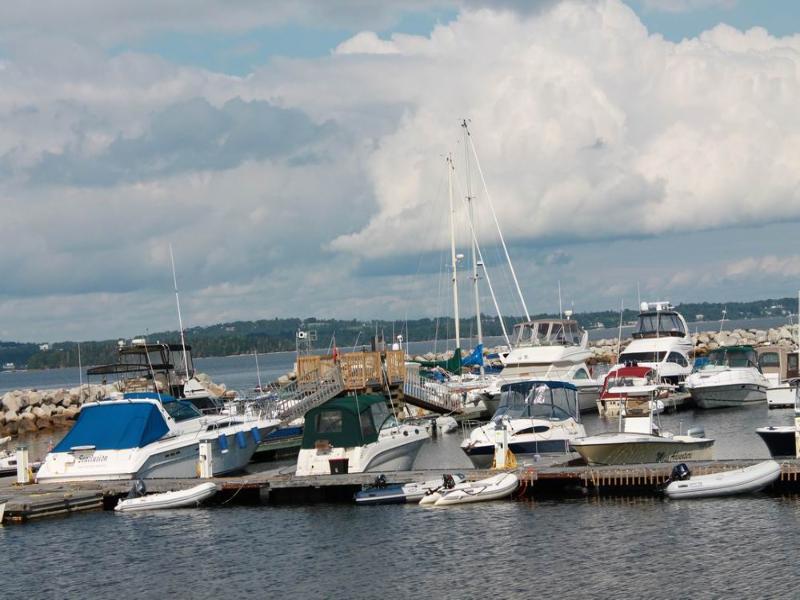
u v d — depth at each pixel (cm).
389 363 5556
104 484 3788
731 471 3297
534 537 2909
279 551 2938
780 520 2934
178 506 3566
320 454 3725
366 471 3712
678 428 5212
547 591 2455
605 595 2403
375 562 2769
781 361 6638
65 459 3906
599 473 3375
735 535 2805
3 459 4728
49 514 3522
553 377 6175
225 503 3634
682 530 2886
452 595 2470
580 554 2722
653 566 2586
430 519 3188
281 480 3594
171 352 5538
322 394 5150
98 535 3228
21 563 2948
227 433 4219
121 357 5528
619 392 5972
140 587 2688
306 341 5794
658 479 3356
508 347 8144
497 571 2623
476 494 3384
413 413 6247
